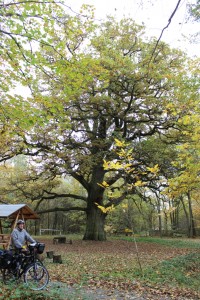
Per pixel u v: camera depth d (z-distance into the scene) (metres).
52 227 44.97
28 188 28.20
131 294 8.27
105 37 20.38
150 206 43.12
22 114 7.48
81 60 7.63
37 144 21.11
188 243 26.92
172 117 20.55
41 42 6.74
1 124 8.77
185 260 14.64
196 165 10.80
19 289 7.09
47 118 7.81
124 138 21.38
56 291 7.16
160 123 22.20
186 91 18.56
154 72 19.27
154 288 9.17
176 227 45.62
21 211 16.48
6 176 34.47
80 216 42.22
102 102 21.03
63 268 11.98
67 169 22.53
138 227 44.38
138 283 9.57
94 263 13.76
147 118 23.20
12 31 6.52
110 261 14.45
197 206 42.25
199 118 11.02
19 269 8.16
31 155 22.64
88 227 26.86
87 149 23.91
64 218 45.53
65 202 43.91
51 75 7.94
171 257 16.36
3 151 20.80
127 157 11.05
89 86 20.06
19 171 29.47
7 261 8.14
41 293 7.07
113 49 19.47
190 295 8.77
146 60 19.83
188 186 11.63
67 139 22.50
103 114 22.78
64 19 7.03
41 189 28.58
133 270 11.85
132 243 25.30
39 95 8.12
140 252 18.98
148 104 21.11
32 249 8.36
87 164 22.22
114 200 24.80
